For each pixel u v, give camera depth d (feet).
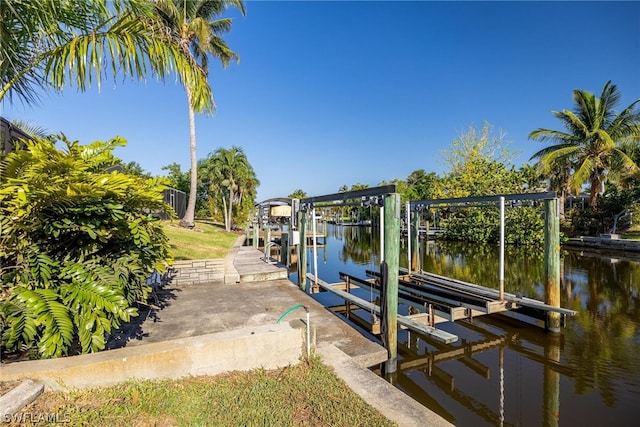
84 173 9.78
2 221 8.97
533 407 12.10
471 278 31.81
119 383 8.50
